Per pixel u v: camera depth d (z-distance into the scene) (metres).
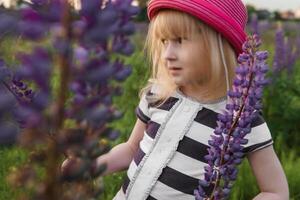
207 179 1.61
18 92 1.10
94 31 0.66
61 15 0.65
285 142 4.97
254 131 1.94
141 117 2.20
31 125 0.69
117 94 0.75
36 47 0.65
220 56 1.91
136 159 2.11
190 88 2.03
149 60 2.18
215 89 1.98
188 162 1.97
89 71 0.68
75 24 0.65
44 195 0.72
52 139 0.71
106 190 3.05
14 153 2.74
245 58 1.54
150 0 1.94
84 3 0.66
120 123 4.31
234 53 1.96
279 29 5.98
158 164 2.01
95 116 0.71
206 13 1.83
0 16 0.65
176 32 1.87
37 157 0.72
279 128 5.11
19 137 0.70
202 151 1.97
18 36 0.68
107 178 3.15
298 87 5.66
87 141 0.72
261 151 1.96
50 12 0.65
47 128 0.69
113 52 0.70
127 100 4.87
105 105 0.73
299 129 5.14
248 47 1.54
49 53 0.66
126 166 2.26
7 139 0.69
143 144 2.11
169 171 1.99
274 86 5.37
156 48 2.05
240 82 1.54
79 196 0.74
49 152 0.72
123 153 2.25
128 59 5.13
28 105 0.69
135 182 2.05
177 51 1.89
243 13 1.99
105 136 0.76
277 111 5.20
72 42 0.66
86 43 0.66
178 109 2.03
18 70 0.67
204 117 1.99
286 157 4.29
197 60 1.89
